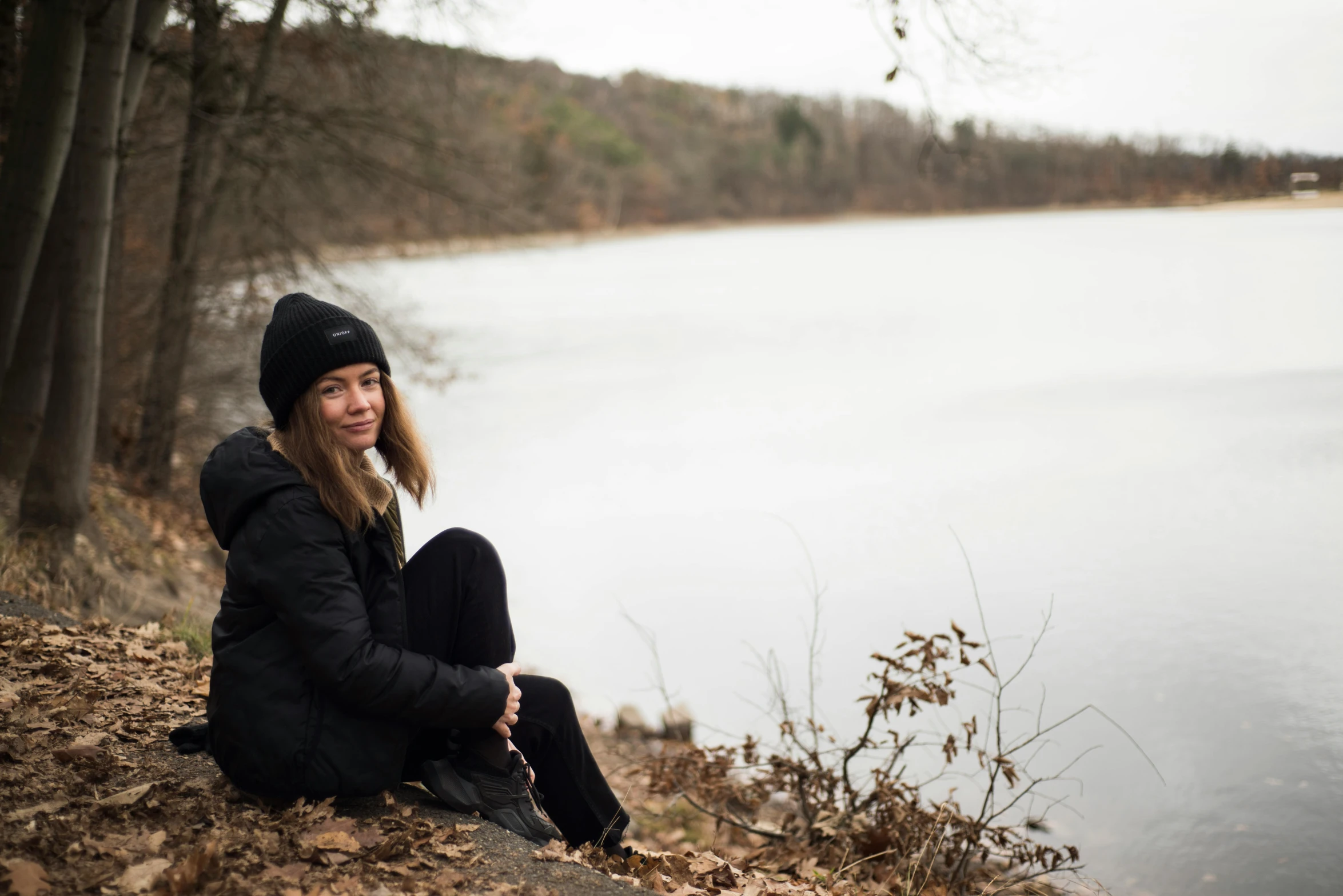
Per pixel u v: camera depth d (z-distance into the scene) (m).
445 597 2.59
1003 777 6.20
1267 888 4.95
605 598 9.99
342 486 2.22
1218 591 9.38
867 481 14.61
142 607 6.57
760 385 24.36
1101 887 4.65
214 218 11.95
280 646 2.31
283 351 2.23
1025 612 9.20
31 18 6.84
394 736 2.37
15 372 7.03
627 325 38.06
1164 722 6.88
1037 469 14.61
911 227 132.62
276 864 2.25
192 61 10.08
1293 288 39.03
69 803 2.48
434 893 2.22
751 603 9.80
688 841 5.02
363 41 10.80
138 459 12.31
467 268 14.34
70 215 6.60
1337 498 12.15
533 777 2.74
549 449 17.66
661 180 134.75
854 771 6.18
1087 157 159.00
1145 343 27.27
